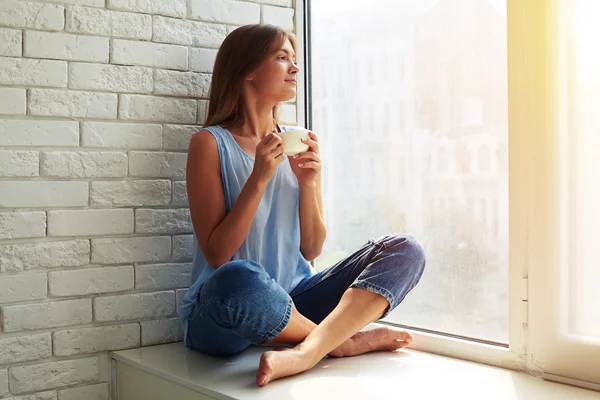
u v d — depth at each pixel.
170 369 1.87
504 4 1.86
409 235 1.93
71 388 2.06
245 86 2.11
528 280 1.77
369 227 2.27
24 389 1.99
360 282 1.85
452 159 2.01
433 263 2.07
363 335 2.00
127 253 2.14
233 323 1.76
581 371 1.67
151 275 2.18
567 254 1.68
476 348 1.91
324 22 2.42
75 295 2.06
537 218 1.73
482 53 1.92
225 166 2.03
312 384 1.68
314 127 2.47
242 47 2.09
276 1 2.43
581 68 1.63
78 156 2.05
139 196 2.15
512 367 1.82
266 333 1.76
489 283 1.92
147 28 2.17
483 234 1.93
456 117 1.99
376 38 2.23
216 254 1.92
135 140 2.15
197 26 2.27
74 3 2.05
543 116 1.70
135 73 2.15
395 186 2.18
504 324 1.88
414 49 2.11
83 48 2.06
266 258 2.08
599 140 1.61
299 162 1.98
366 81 2.27
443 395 1.59
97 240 2.09
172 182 2.21
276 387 1.65
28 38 1.98
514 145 1.79
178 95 2.22
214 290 1.76
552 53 1.68
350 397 1.57
